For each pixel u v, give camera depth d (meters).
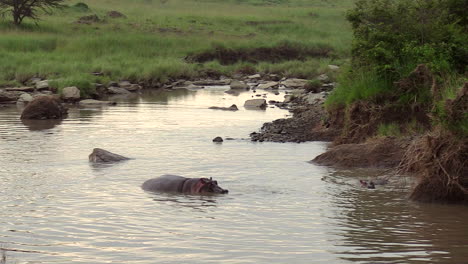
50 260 16.53
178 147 33.44
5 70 68.94
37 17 109.69
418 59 33.16
